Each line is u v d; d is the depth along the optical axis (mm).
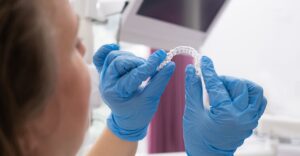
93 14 781
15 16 295
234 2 1046
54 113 348
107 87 496
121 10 808
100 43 827
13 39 291
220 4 881
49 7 347
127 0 773
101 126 725
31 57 294
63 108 358
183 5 814
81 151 606
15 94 298
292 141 778
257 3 973
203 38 938
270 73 945
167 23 815
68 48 363
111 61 509
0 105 295
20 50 292
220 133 486
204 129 496
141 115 511
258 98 491
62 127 362
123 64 490
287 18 887
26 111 307
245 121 477
